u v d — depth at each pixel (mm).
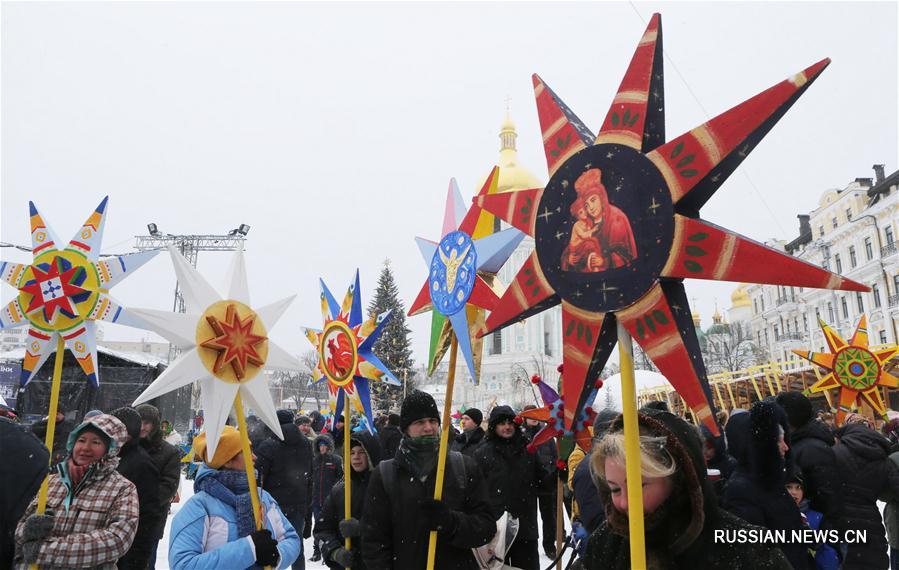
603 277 2115
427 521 3299
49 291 3867
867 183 35750
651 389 20578
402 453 3578
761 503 2873
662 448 1703
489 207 2523
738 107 1873
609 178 2148
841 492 3650
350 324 4586
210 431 3191
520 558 5121
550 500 5879
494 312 2432
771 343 46281
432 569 3230
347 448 4219
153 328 3150
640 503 1695
